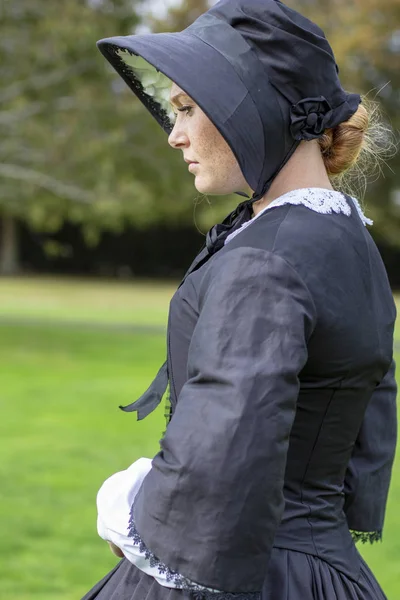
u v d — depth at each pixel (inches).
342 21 1008.9
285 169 75.5
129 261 1589.6
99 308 932.0
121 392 422.9
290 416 63.8
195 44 73.0
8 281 1353.3
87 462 280.8
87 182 659.4
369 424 83.9
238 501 61.7
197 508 62.4
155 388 79.3
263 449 62.0
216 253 73.5
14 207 756.6
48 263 1600.6
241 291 66.2
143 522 65.4
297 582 71.1
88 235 1022.4
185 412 64.2
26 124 623.8
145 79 92.8
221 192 77.6
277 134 72.4
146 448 302.5
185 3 961.5
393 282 1422.2
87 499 240.1
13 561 192.4
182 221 1439.5
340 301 70.3
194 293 72.4
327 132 77.4
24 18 613.3
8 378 465.1
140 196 676.1
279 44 71.5
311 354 69.7
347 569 75.1
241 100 70.8
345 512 83.5
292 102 72.4
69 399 400.5
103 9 640.4
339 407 72.9
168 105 94.3
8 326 738.8
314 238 70.4
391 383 85.8
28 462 279.4
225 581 62.5
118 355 574.9
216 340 64.9
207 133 74.5
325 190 75.3
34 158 645.3
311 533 73.4
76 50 605.0
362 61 1037.8
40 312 876.6
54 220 915.4
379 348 75.2
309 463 73.3
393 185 1248.8
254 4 73.0
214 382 63.9
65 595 174.2
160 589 72.5
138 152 684.7
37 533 211.3
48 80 617.6
